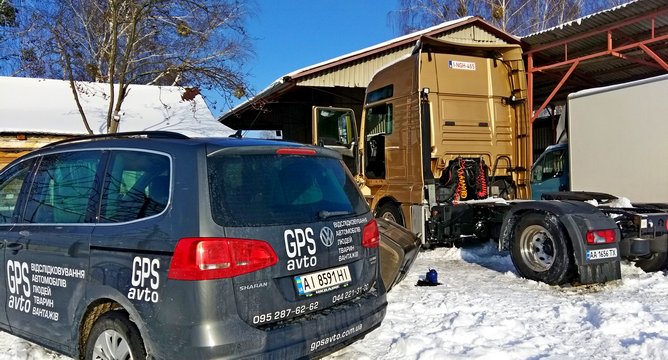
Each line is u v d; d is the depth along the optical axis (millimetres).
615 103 8383
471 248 9281
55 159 4223
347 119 9648
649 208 7055
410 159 9000
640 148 8016
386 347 4363
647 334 4430
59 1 15695
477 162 9102
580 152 8992
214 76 14344
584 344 4328
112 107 13359
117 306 3469
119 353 3283
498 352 4098
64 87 16172
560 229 6270
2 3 18812
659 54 14094
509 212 6984
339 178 4059
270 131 23641
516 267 6879
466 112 9289
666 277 6738
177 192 3197
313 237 3463
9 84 15695
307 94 18656
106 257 3393
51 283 3789
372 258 3994
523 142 9516
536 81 17047
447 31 16078
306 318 3338
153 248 3148
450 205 8570
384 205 9648
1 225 4398
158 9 14133
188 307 2951
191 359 2926
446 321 4977
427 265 8141
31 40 15078
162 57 18547
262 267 3145
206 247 2996
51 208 4035
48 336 3854
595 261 6066
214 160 3275
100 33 18875
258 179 3412
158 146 3492
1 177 4707
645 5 10969
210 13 15750
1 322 4324
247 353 3018
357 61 15117
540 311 5270
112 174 3676
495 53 9664
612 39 13320
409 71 9031
